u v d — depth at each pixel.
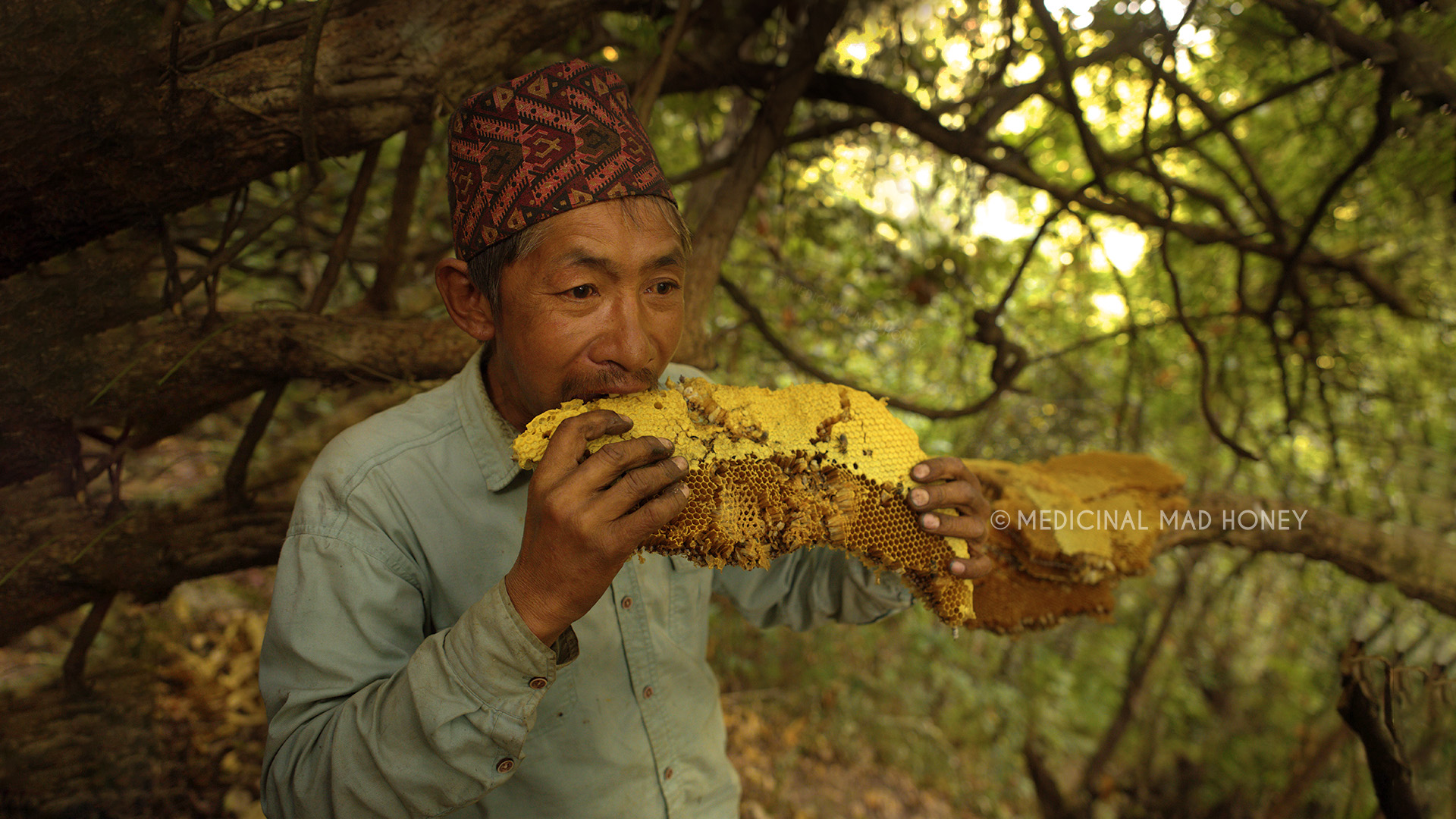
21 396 1.71
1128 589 4.47
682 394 1.11
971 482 1.20
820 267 3.96
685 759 1.36
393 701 0.94
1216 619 4.11
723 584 1.55
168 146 1.56
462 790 0.94
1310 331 3.14
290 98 1.58
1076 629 4.56
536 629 0.89
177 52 1.53
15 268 1.62
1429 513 3.35
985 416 3.94
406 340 2.12
